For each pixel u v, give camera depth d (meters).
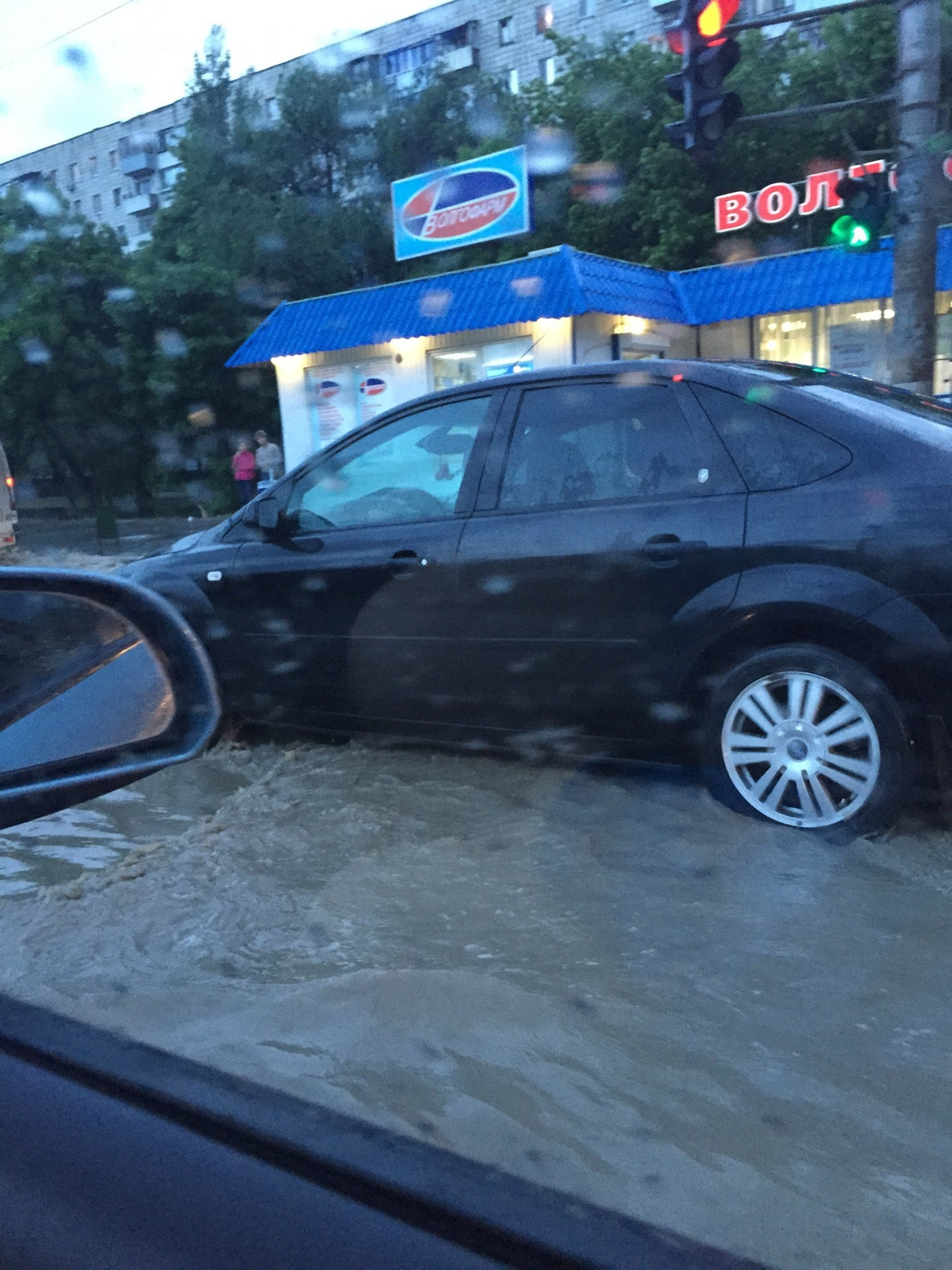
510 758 4.72
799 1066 2.39
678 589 3.85
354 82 35.91
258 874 3.64
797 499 3.69
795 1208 1.93
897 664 3.46
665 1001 2.70
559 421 4.29
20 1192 1.91
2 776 1.86
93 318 31.66
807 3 33.56
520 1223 1.86
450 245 19.06
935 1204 1.94
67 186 66.00
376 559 4.54
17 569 2.08
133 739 1.98
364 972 2.90
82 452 33.31
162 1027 2.63
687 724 3.97
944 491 3.47
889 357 9.16
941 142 8.66
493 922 3.19
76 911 3.42
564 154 25.52
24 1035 2.60
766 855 3.54
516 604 4.19
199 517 30.19
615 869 3.51
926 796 3.59
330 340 18.92
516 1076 2.37
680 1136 2.15
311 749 5.09
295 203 31.91
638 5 44.44
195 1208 1.85
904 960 2.85
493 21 47.97
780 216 18.39
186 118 59.31
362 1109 2.23
